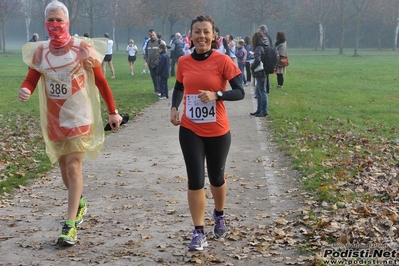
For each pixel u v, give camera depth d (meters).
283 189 7.64
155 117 14.70
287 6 73.56
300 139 11.14
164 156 9.86
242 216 6.47
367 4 62.03
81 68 5.66
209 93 5.16
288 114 14.66
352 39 87.94
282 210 6.69
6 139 11.52
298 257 5.18
